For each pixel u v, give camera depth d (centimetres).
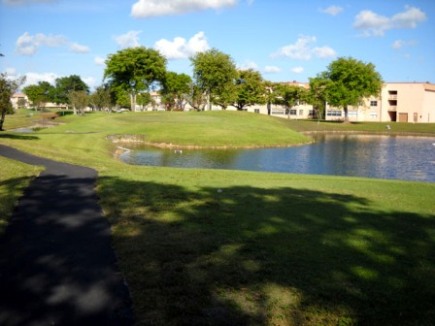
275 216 1006
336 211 1093
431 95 10325
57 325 489
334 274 650
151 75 9212
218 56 9344
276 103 10738
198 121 6394
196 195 1240
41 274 632
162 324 493
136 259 693
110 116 7075
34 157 2027
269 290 588
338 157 3756
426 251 779
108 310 525
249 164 3256
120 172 1694
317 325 504
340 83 8875
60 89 14638
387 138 6272
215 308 533
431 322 515
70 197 1161
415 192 1520
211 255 718
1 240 785
